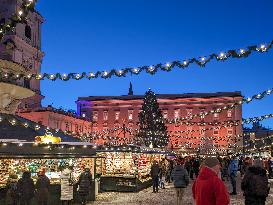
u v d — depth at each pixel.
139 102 105.56
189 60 10.64
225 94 101.94
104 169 25.28
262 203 9.52
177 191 15.38
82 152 19.58
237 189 23.69
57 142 17.91
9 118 17.72
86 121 94.75
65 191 16.12
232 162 20.20
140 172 26.52
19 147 16.11
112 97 106.94
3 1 64.81
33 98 74.94
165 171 31.92
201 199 5.78
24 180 14.62
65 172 16.34
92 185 19.44
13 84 25.84
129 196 21.39
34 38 72.19
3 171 16.56
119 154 25.22
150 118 72.38
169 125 100.25
